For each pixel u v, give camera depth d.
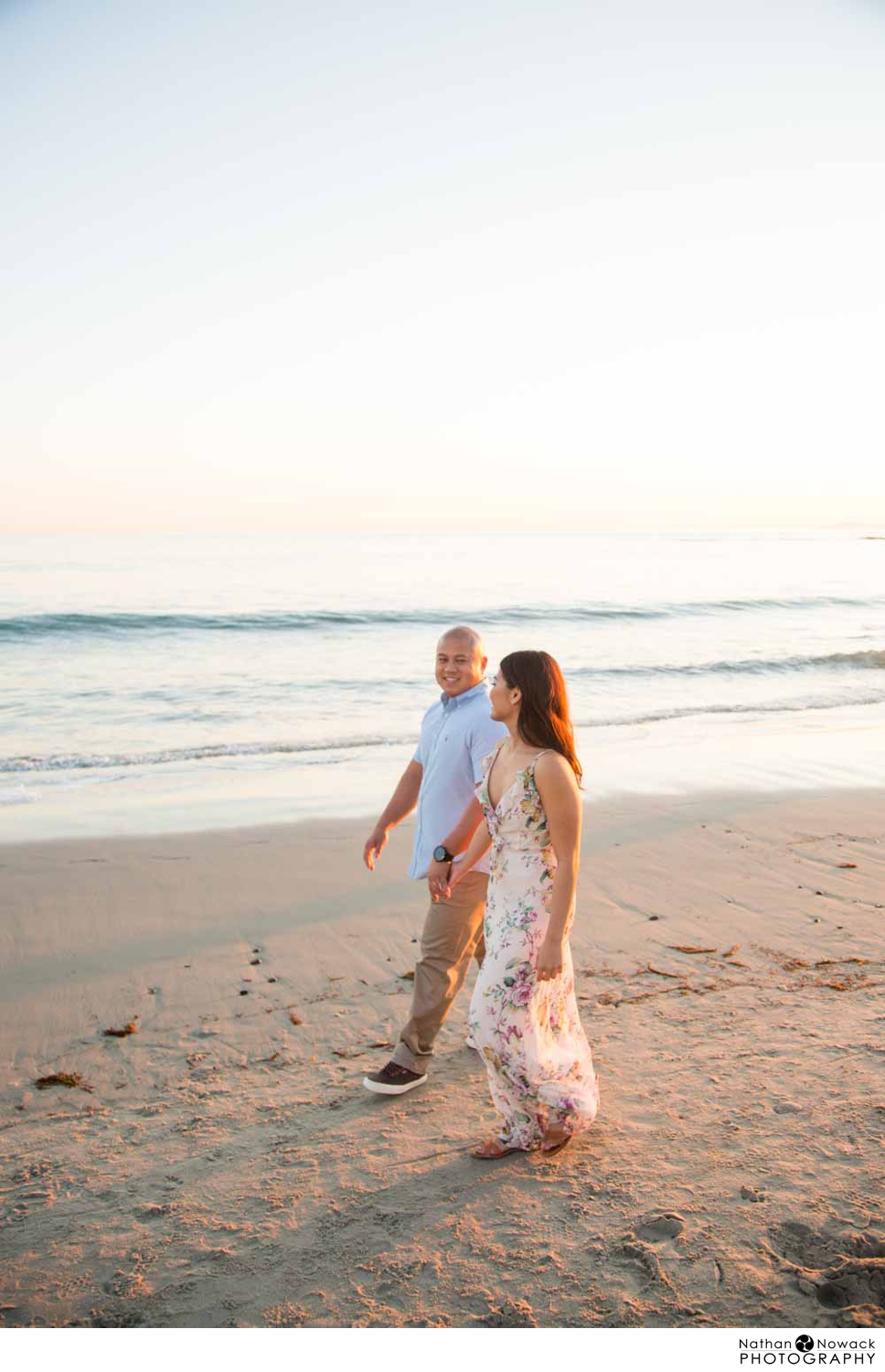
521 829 3.15
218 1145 3.40
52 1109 3.73
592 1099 3.21
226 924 5.76
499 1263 2.64
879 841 7.42
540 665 3.15
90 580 36.22
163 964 5.15
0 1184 3.19
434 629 24.67
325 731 13.22
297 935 5.59
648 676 18.45
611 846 7.29
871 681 18.05
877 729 13.03
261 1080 3.93
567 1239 2.73
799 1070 3.71
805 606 32.09
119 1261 2.74
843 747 11.66
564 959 3.27
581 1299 2.48
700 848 7.24
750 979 4.76
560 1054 3.23
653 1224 2.76
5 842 7.52
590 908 5.90
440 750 3.87
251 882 6.56
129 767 10.91
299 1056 4.14
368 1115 3.58
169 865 6.92
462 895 3.73
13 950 5.32
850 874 6.59
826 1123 3.28
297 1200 3.01
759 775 10.01
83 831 7.94
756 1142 3.19
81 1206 3.04
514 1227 2.80
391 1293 2.54
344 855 7.23
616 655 21.12
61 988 4.85
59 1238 2.87
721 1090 3.58
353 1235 2.81
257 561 53.28
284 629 24.22
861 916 5.71
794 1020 4.22
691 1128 3.31
